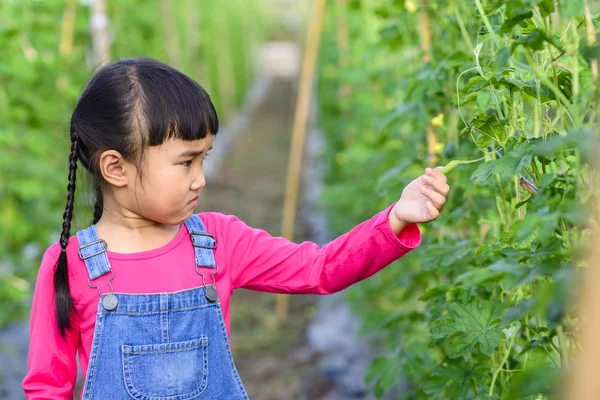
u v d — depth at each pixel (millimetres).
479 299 1940
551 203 1390
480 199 2385
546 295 1159
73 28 5355
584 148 1205
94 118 1673
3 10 4449
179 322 1689
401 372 2600
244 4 20625
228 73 14953
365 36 5102
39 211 4754
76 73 5328
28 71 4301
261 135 13586
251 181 9820
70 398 1714
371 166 4457
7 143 4383
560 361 1583
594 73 1430
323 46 10719
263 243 1843
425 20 2791
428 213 1647
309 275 1798
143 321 1671
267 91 20984
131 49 7953
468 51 2266
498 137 1718
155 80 1646
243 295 5750
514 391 1225
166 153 1635
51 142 4809
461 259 2168
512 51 1449
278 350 4652
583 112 1389
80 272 1699
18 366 4109
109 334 1658
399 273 3902
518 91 1663
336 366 4180
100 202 1825
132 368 1652
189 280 1728
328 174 8094
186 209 1691
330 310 5191
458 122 2406
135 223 1727
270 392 4062
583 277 1119
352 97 5797
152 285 1696
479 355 2041
